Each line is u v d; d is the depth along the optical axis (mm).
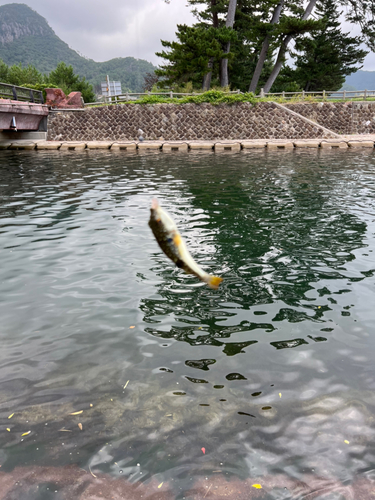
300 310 5074
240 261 6715
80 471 2762
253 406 3379
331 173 15312
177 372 3869
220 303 5297
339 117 28125
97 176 15484
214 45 29906
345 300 5312
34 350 4270
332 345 4301
